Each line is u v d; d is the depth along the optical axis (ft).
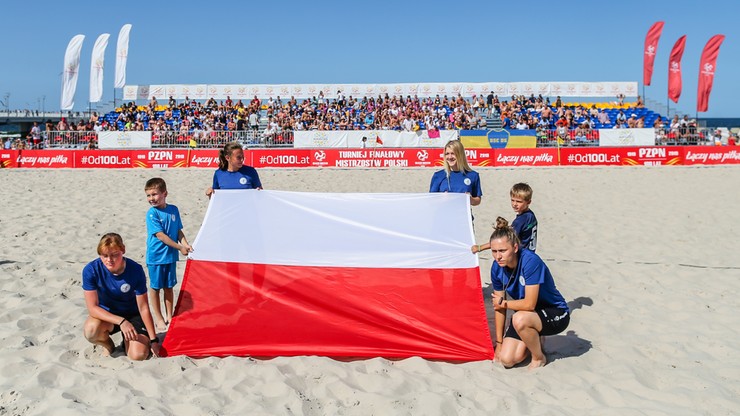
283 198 17.94
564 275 23.21
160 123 91.30
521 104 101.09
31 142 85.92
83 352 14.80
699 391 13.01
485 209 40.22
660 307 19.36
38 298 19.26
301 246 16.39
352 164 75.87
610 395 12.81
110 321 14.16
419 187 53.16
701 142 81.61
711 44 89.40
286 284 15.61
